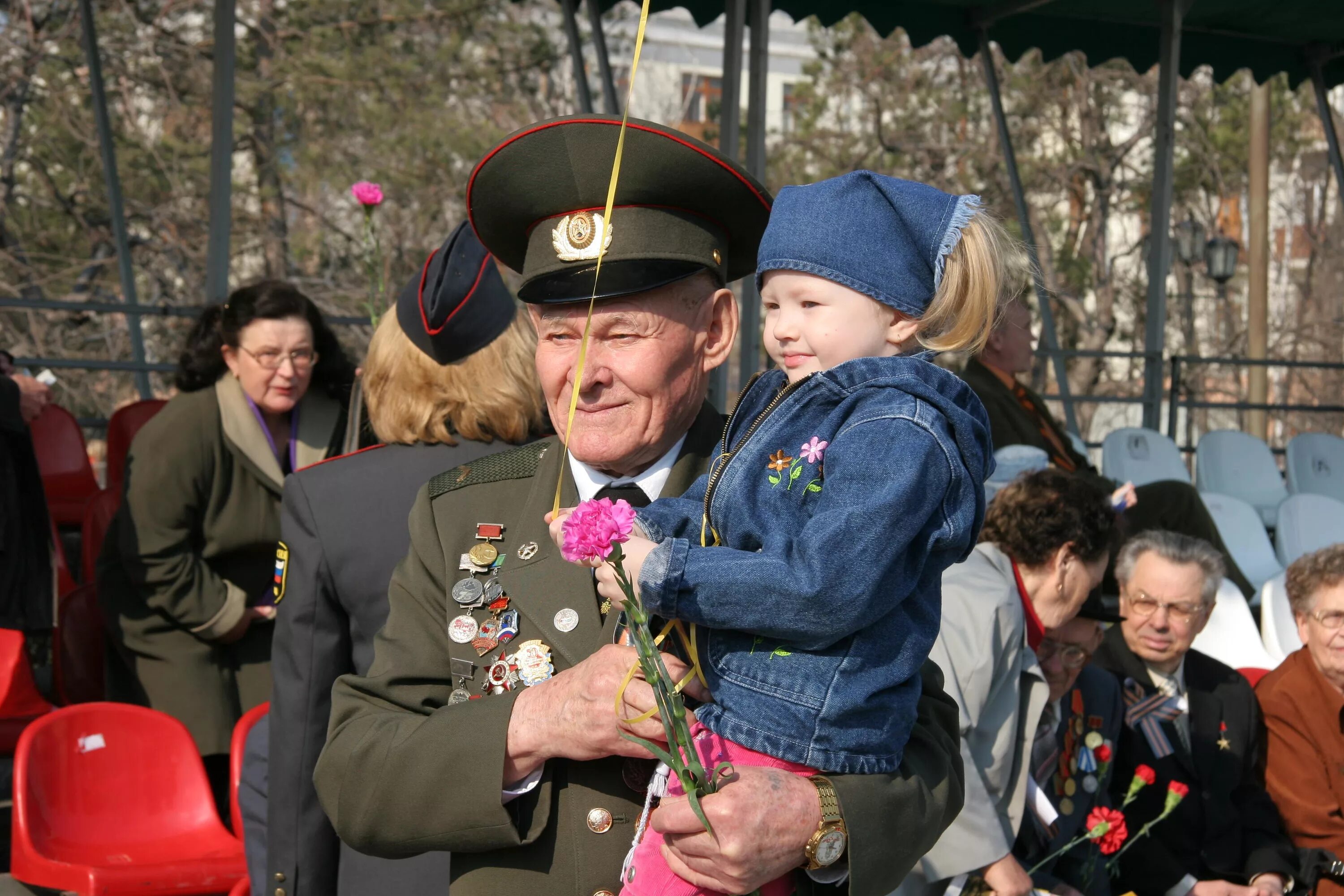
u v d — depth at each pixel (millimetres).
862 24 18641
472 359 2311
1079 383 20781
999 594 2789
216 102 7555
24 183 14805
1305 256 25609
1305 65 11164
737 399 1782
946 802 1642
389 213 14609
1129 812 3566
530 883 1628
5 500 4109
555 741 1560
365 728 1708
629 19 15648
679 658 1564
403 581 1840
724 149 8336
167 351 14844
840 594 1431
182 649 3703
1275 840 3689
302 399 3855
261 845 2617
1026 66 19672
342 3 14477
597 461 1730
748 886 1451
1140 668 3662
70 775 3109
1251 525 7652
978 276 1662
